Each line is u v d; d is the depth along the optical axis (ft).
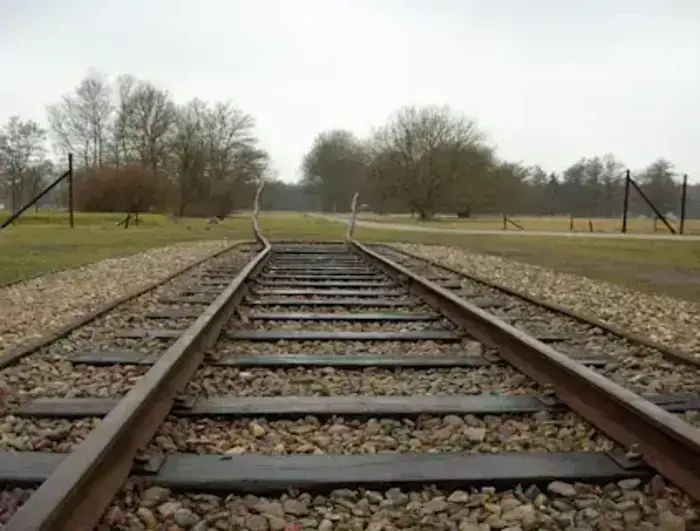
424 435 11.94
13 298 29.55
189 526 8.39
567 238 96.12
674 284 38.27
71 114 227.20
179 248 64.75
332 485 9.46
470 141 212.02
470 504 9.11
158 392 11.99
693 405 14.08
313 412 12.77
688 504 9.05
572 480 9.77
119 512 8.43
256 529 8.39
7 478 9.36
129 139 211.61
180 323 23.34
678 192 248.11
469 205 217.97
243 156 217.36
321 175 310.86
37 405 13.00
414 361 17.16
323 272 42.29
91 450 8.29
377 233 107.45
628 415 10.93
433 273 43.19
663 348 19.12
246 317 24.16
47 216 139.44
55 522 6.89
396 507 9.05
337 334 20.86
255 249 64.95
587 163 296.92
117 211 158.71
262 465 10.06
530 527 8.47
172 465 9.98
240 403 13.19
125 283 35.55
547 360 14.32
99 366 16.85
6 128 221.05
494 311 27.48
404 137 212.23
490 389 15.03
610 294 33.55
